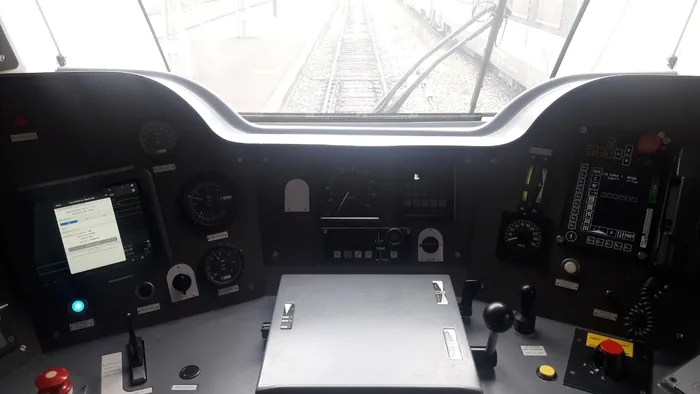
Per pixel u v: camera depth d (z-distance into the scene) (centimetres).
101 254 143
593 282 147
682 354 138
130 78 137
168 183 150
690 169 132
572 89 137
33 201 133
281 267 168
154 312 152
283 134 163
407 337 125
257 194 161
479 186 157
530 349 142
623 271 144
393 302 138
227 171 155
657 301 140
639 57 186
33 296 138
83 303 143
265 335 145
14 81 128
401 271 166
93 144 140
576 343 144
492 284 161
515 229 154
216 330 151
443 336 125
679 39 177
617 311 145
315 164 160
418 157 158
